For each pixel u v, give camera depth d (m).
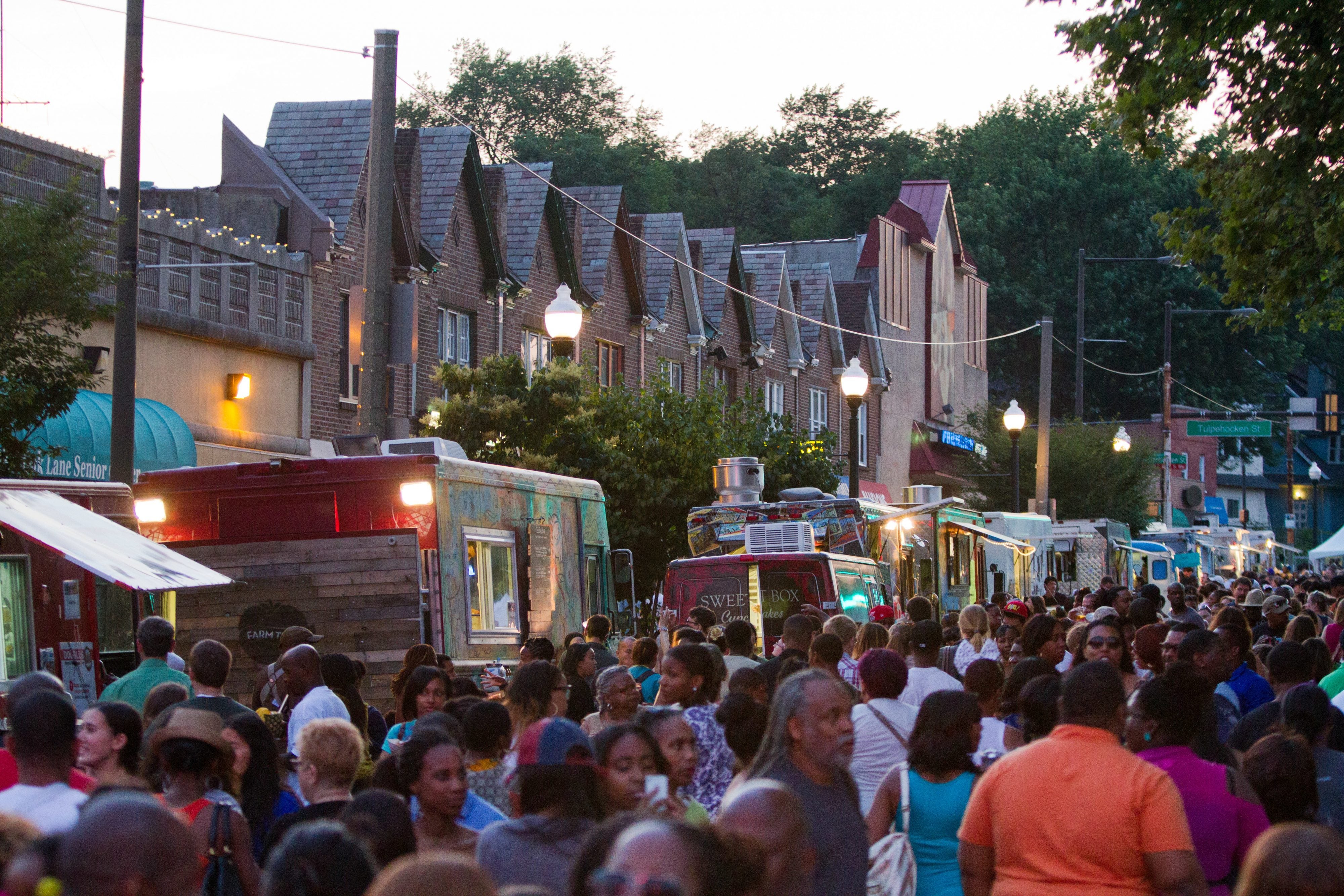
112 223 23.34
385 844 7.53
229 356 35.44
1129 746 9.30
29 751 8.06
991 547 46.09
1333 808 10.05
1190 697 9.15
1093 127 22.84
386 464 21.86
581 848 5.39
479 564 22.83
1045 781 8.12
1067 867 7.99
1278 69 21.30
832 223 136.75
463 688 14.84
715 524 32.47
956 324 89.69
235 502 22.27
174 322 32.97
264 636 21.53
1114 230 117.94
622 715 12.84
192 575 17.48
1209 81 20.94
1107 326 116.25
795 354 67.25
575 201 50.94
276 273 37.16
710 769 11.56
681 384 58.06
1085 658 15.04
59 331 28.14
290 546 21.59
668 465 37.88
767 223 136.75
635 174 125.25
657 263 57.69
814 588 27.23
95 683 18.31
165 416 30.75
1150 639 15.30
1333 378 143.50
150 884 4.61
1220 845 8.78
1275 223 22.56
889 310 78.44
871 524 33.38
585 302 50.75
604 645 20.59
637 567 37.94
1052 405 122.44
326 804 9.07
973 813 8.45
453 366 36.03
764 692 12.40
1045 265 118.62
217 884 8.73
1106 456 76.12
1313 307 23.88
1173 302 117.44
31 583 17.47
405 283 40.72
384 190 24.20
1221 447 128.62
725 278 61.91
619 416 37.38
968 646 18.88
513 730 11.87
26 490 17.98
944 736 9.32
